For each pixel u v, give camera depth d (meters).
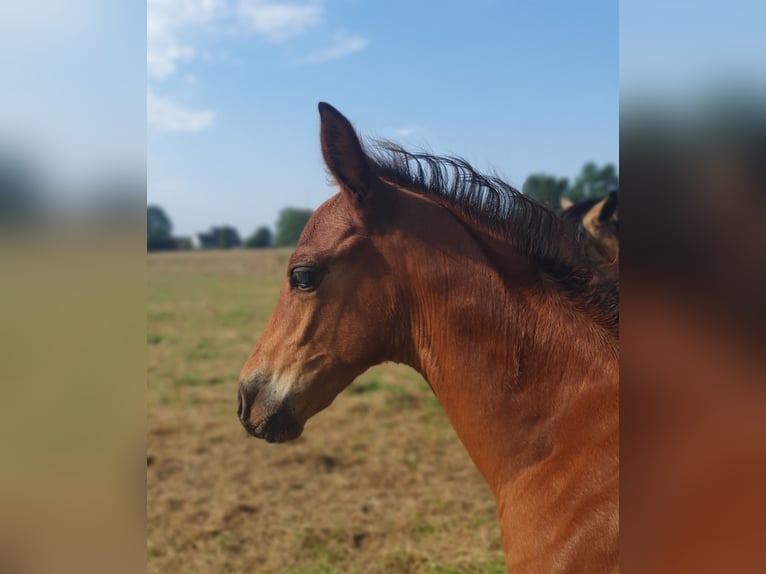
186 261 41.22
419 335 1.78
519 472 1.66
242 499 5.36
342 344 1.81
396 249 1.77
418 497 5.39
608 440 1.55
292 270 1.84
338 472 5.96
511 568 1.66
